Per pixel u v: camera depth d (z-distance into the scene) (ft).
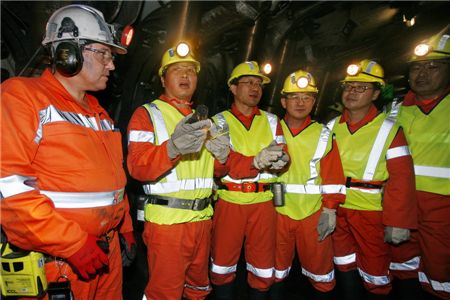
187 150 4.97
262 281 7.31
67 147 4.26
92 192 4.46
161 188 6.02
